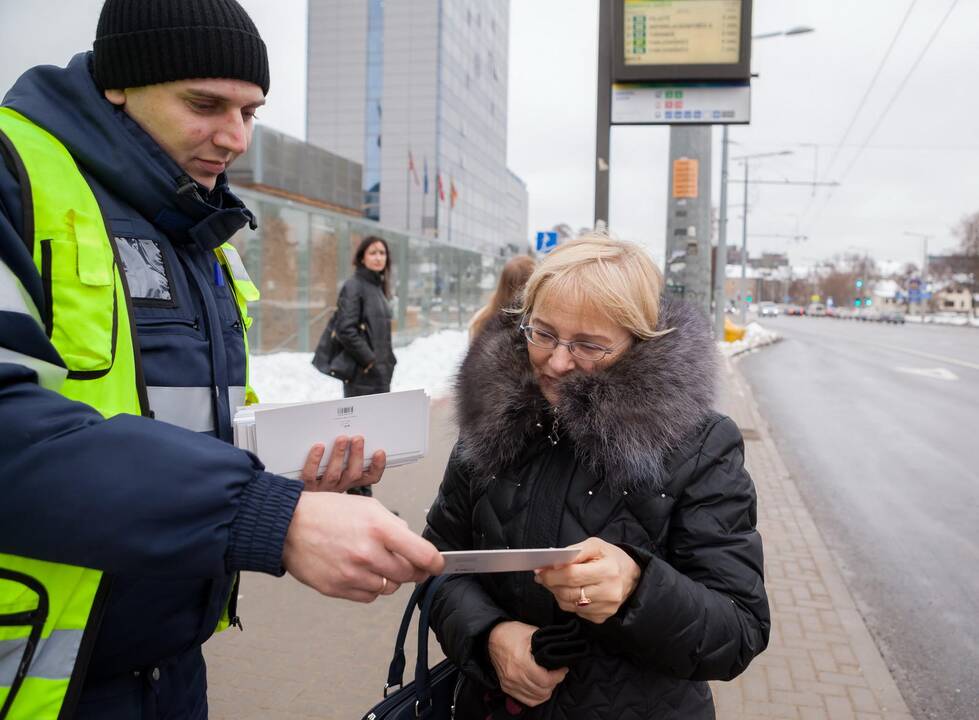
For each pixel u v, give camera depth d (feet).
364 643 11.41
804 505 19.92
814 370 60.85
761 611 4.53
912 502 20.84
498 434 4.79
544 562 3.69
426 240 62.69
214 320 4.26
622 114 23.16
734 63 22.44
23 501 2.68
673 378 4.44
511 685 4.50
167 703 4.04
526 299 4.89
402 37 204.03
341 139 210.38
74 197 3.54
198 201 4.04
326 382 34.99
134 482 2.73
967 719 10.03
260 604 12.77
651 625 4.07
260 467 3.14
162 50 3.78
